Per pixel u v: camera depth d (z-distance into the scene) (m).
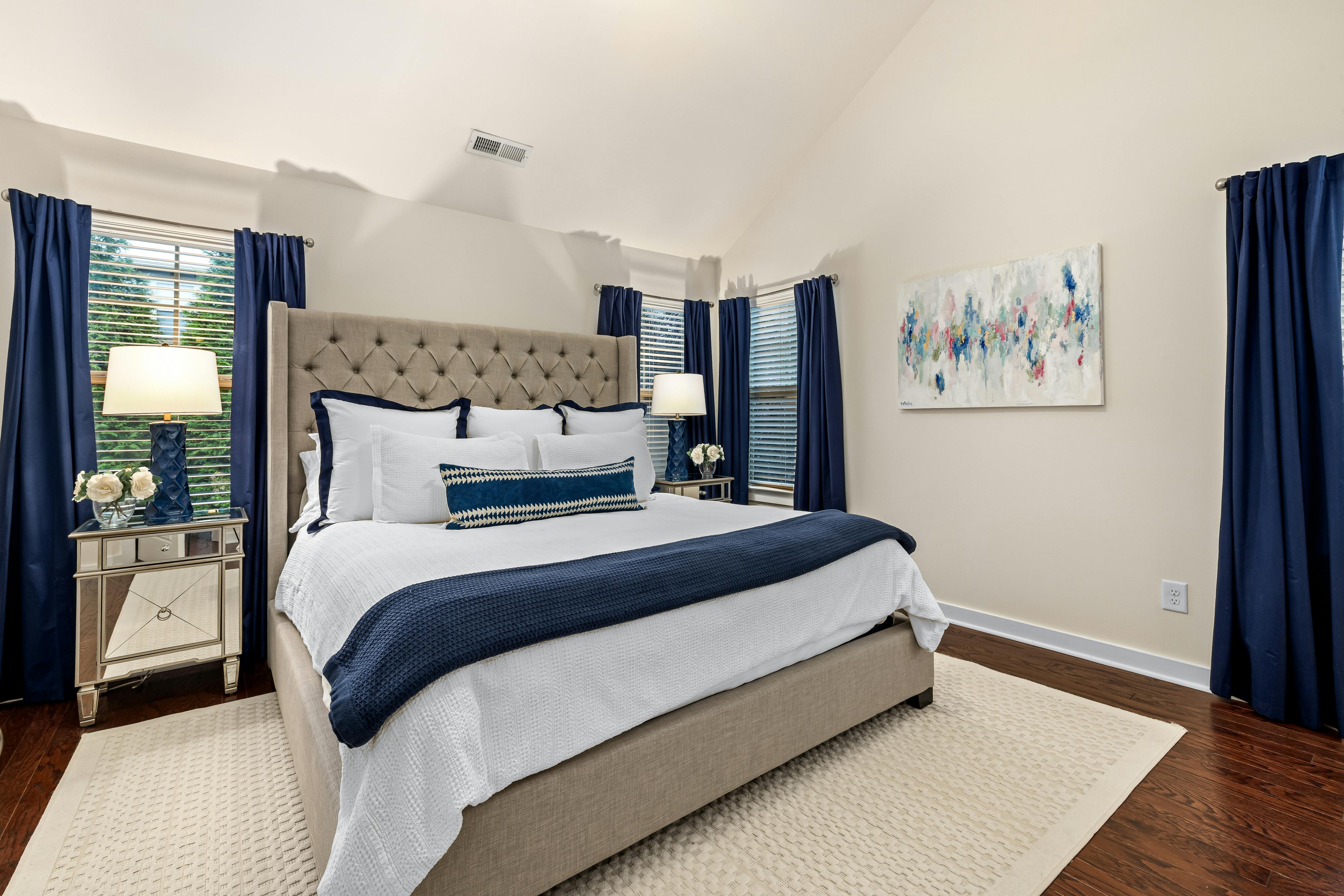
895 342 3.37
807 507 3.73
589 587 1.40
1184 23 2.33
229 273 2.77
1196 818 1.55
